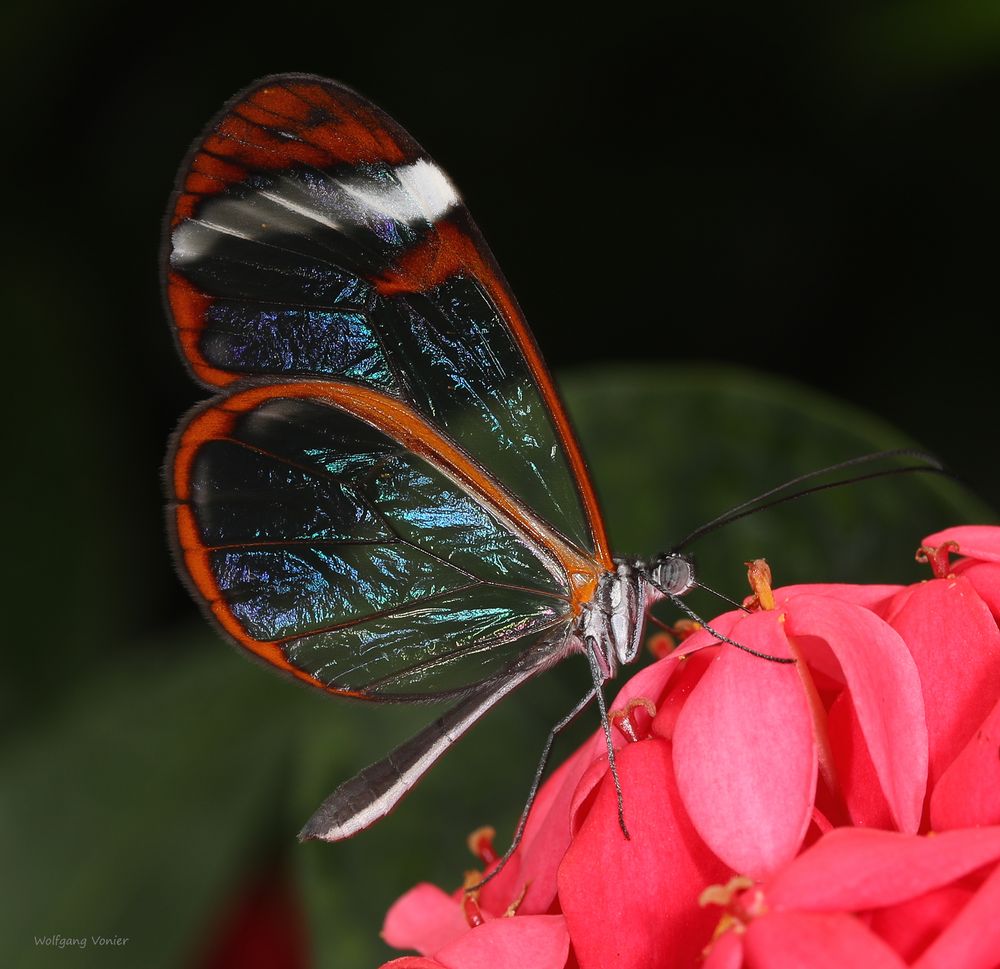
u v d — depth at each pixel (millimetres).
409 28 358
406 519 306
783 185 357
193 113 358
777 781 283
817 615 288
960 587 290
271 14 358
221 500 303
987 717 285
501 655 308
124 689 333
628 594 306
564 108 358
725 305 358
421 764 301
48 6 352
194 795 327
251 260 301
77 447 347
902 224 354
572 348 359
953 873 278
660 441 321
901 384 352
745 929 279
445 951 286
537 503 306
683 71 356
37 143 356
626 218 359
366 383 304
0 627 341
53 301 351
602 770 288
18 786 328
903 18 344
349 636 307
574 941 286
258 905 334
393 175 301
